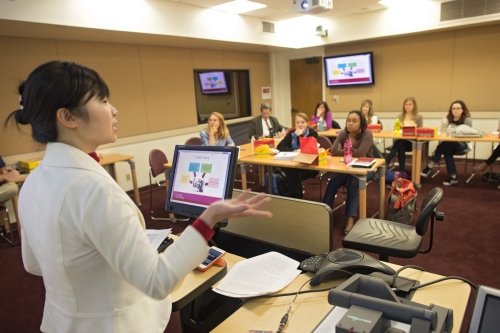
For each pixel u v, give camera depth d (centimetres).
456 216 354
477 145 583
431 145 620
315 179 545
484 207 374
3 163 365
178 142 580
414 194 317
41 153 90
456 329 95
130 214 71
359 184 308
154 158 385
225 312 173
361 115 360
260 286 121
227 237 184
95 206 67
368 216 373
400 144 514
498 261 263
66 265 71
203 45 562
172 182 142
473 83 569
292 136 429
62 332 78
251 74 718
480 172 516
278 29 634
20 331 219
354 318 75
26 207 77
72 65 72
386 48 640
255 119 554
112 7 382
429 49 598
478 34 550
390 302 78
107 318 76
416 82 621
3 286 273
